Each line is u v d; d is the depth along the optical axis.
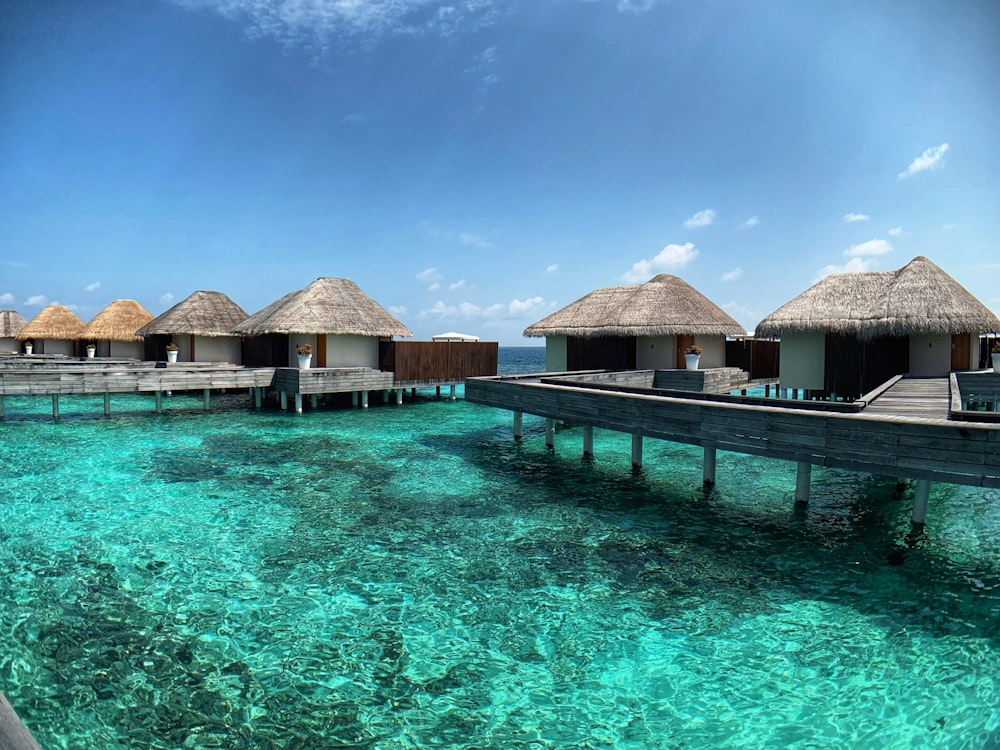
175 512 7.57
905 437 5.47
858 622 4.65
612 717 3.54
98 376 15.09
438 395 21.30
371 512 7.59
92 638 4.47
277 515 7.45
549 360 20.94
